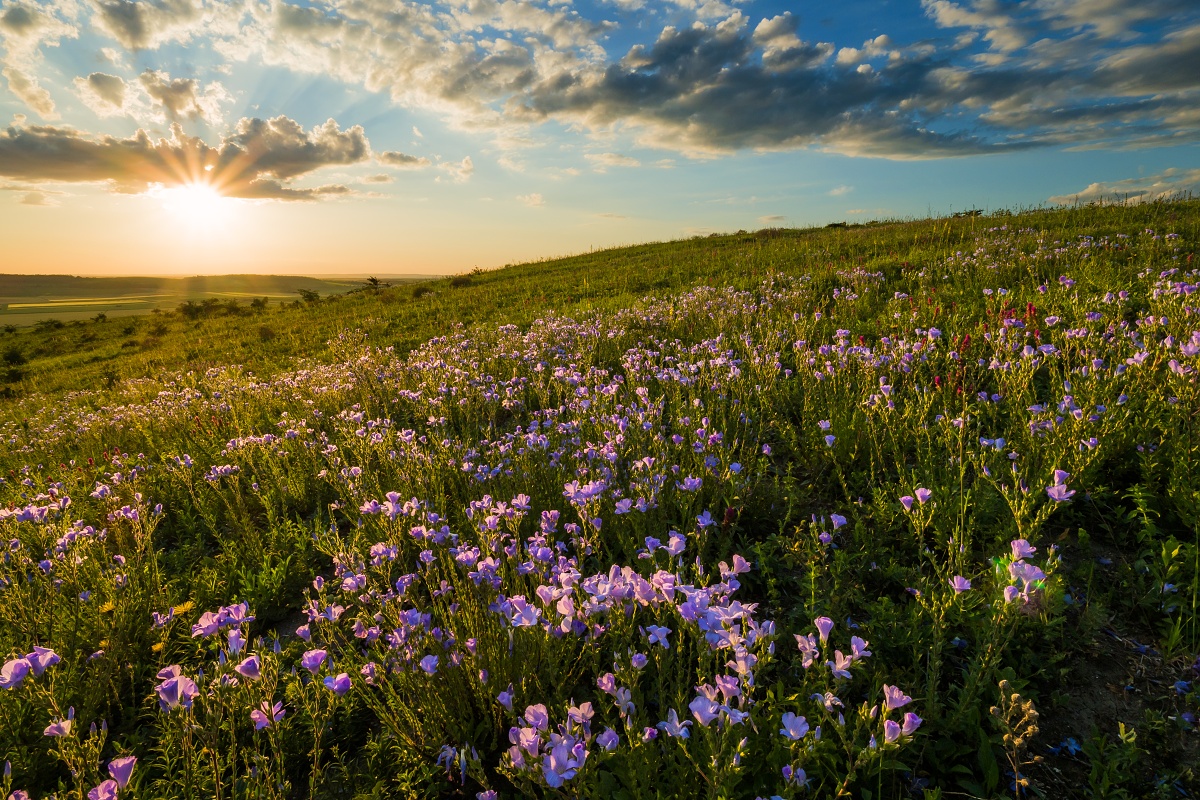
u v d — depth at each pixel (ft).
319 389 28.32
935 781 7.10
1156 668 8.27
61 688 9.57
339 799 7.88
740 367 20.01
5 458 30.50
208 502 17.20
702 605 6.13
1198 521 9.62
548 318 37.91
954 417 14.48
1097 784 6.70
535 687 8.09
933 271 32.19
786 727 5.53
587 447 14.24
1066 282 21.75
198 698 6.94
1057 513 11.34
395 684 8.54
